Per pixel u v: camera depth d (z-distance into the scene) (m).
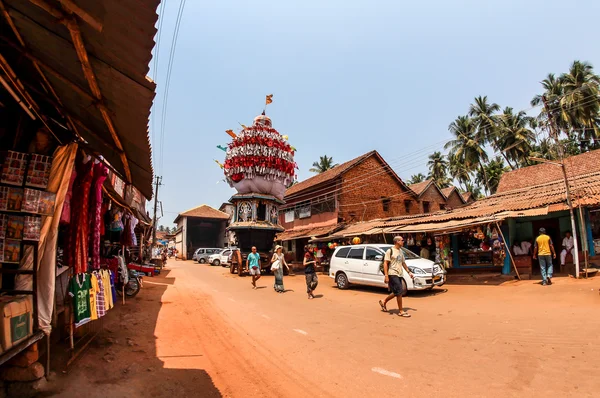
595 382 4.20
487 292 11.59
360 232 19.62
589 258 13.38
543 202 13.88
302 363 5.53
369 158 28.80
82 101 4.10
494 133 36.09
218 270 29.30
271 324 8.35
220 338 7.17
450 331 6.95
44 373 4.36
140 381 4.76
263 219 24.16
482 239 15.41
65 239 5.24
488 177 42.44
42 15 2.84
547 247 11.89
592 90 28.64
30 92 4.50
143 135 4.31
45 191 4.40
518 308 8.80
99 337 6.72
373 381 4.68
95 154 5.54
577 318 7.23
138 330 7.60
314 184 28.62
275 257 14.74
